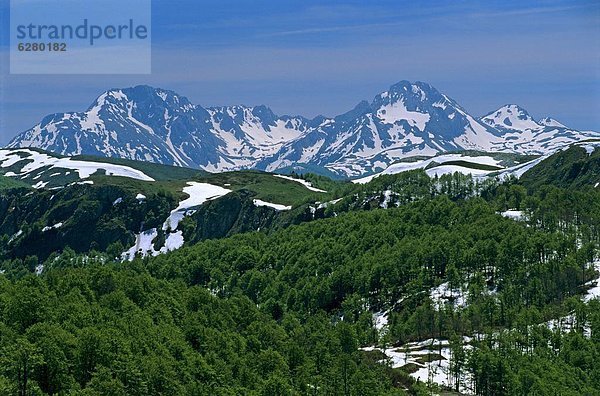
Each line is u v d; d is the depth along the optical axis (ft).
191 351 563.89
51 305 568.41
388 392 556.92
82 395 429.38
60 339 479.82
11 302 548.72
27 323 536.01
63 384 451.53
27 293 558.56
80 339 485.56
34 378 448.65
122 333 539.70
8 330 495.82
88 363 479.41
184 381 511.81
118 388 441.27
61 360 461.37
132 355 498.28
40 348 455.63
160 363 492.13
